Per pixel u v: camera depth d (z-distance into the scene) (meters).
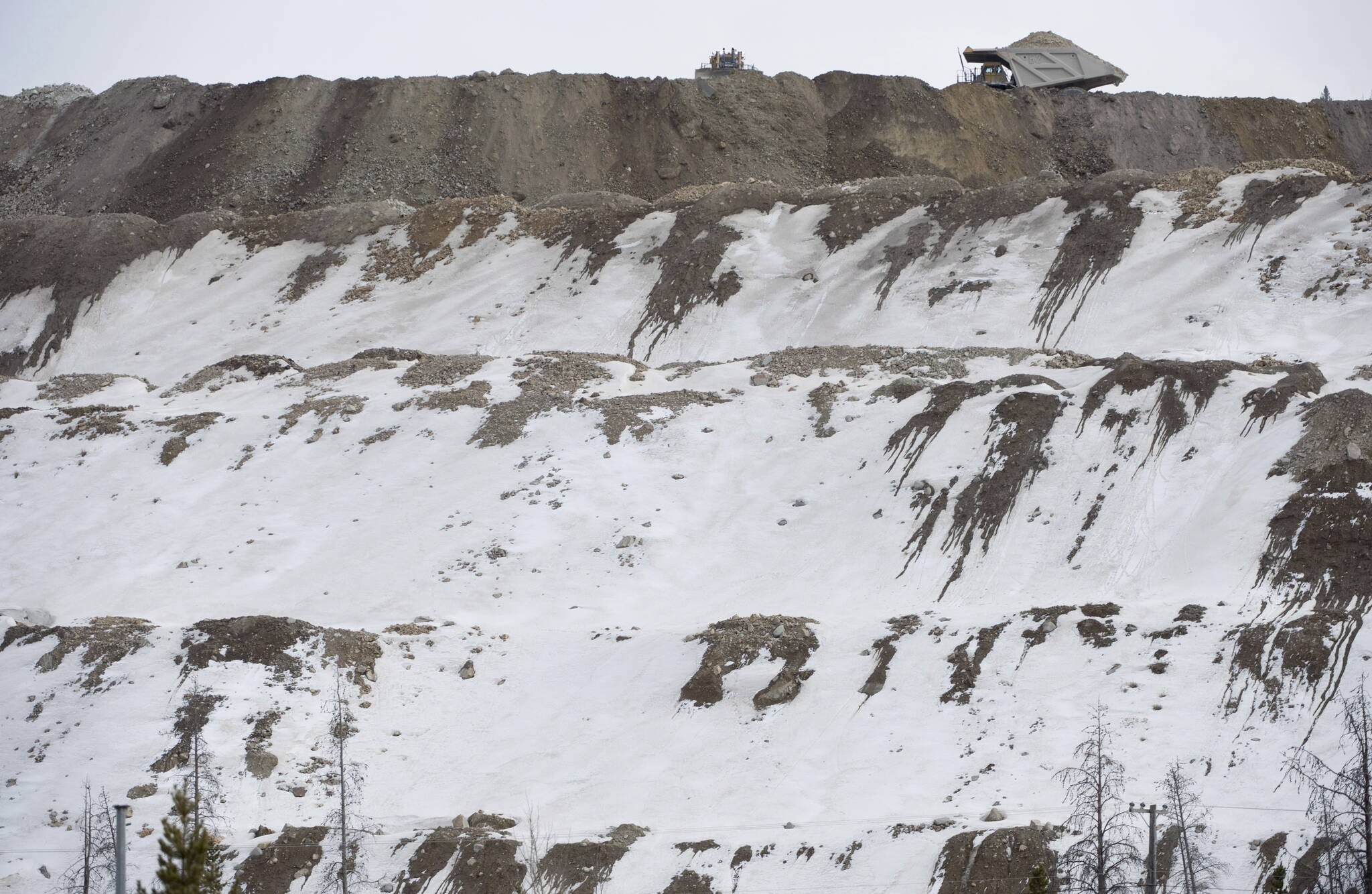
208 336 149.25
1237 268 118.00
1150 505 82.50
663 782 65.62
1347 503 73.69
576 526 93.88
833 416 102.50
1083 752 60.09
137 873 59.28
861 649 72.50
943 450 92.06
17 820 65.56
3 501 109.88
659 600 86.12
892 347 115.88
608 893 55.66
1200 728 60.09
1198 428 87.38
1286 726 58.56
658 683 73.62
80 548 101.25
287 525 100.12
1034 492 86.19
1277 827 52.16
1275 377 90.44
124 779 67.56
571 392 112.31
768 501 94.25
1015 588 79.19
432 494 100.56
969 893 50.78
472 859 58.06
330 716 73.69
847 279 135.00
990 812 55.66
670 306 137.00
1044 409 92.25
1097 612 69.81
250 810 65.94
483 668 79.12
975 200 139.75
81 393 132.00
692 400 108.25
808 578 85.12
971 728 64.50
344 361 133.25
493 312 142.50
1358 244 114.69
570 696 74.94
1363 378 92.62
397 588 89.88
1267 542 73.69
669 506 95.56
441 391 115.25
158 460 111.94
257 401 122.31
